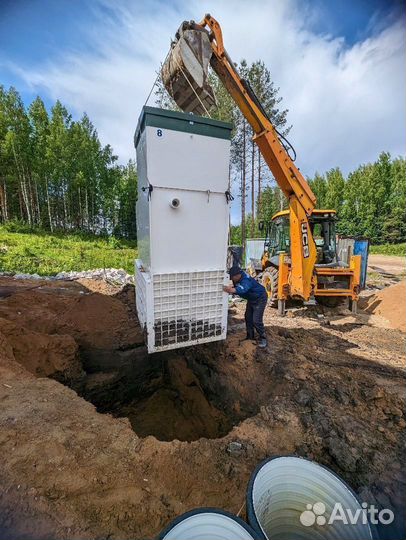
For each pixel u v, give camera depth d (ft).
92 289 27.91
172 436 13.21
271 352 13.93
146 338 10.66
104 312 18.65
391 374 12.28
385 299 24.32
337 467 7.77
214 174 10.06
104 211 108.27
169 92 13.93
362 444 8.27
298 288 20.04
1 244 52.11
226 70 16.22
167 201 9.46
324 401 10.19
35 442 6.90
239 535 4.55
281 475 5.94
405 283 25.21
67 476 6.16
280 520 5.83
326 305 25.18
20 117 85.66
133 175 130.00
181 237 9.95
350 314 23.09
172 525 4.54
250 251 47.98
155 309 10.05
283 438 8.57
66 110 99.25
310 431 8.84
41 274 35.50
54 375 12.93
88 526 5.24
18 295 20.13
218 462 7.51
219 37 15.64
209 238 10.45
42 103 96.07
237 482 6.98
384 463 7.66
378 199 112.16
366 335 17.94
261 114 17.60
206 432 12.39
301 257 19.47
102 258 49.01
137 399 15.08
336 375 11.91
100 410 13.91
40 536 4.89
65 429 7.57
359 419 9.35
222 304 11.14
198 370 14.42
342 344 15.87
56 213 103.76
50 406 8.56
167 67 13.14
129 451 7.25
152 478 6.71
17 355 12.20
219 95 48.91
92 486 6.07
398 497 6.74
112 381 14.55
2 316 16.37
